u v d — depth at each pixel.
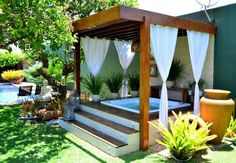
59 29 6.45
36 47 6.88
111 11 5.32
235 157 5.15
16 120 8.18
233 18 7.10
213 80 7.81
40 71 10.55
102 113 7.05
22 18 5.99
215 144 5.84
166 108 6.04
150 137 5.89
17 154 5.31
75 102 8.03
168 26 5.91
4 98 13.40
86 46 8.50
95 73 8.85
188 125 5.29
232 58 7.19
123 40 9.49
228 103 5.64
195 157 5.14
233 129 6.42
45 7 6.08
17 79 18.22
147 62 5.44
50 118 8.16
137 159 5.05
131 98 9.48
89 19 6.31
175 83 9.30
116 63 11.07
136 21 5.47
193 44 6.77
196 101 7.00
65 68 10.58
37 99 9.53
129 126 6.02
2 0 5.53
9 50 7.14
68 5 8.92
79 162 4.90
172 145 5.00
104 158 5.11
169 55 6.05
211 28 7.30
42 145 5.88
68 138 6.44
